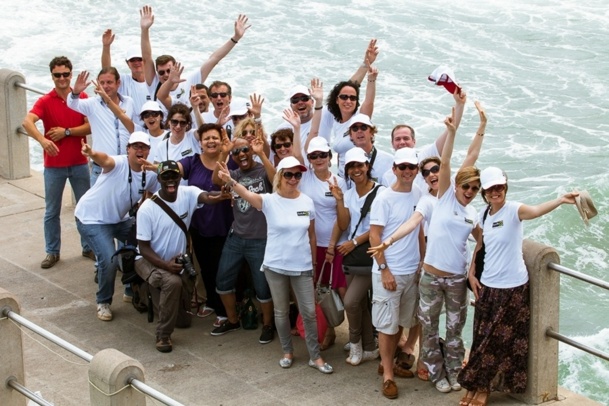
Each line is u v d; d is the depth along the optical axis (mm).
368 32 27016
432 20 28062
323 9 28891
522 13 28609
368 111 9398
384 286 7629
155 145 9359
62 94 10078
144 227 8320
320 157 8086
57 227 10172
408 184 7684
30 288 9711
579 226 17172
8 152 12602
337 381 7961
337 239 8062
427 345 7727
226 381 7969
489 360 7434
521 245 7324
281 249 7867
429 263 7527
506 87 23484
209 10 28781
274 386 7891
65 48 25359
